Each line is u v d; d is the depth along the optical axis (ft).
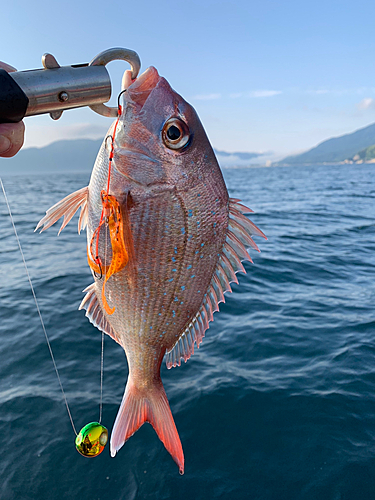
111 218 0.89
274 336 3.55
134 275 0.99
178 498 1.95
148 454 2.23
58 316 4.05
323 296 4.62
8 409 2.56
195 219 0.97
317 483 2.02
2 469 2.10
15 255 7.16
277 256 6.63
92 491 1.99
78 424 2.43
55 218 1.01
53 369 3.06
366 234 8.71
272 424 2.43
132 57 0.85
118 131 0.91
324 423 2.41
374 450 2.20
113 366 3.10
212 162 0.98
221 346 3.42
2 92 0.65
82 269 5.98
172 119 0.91
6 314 4.14
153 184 0.92
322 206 14.52
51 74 0.71
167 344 1.11
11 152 0.72
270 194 20.83
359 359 3.09
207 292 1.07
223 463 2.16
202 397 2.68
